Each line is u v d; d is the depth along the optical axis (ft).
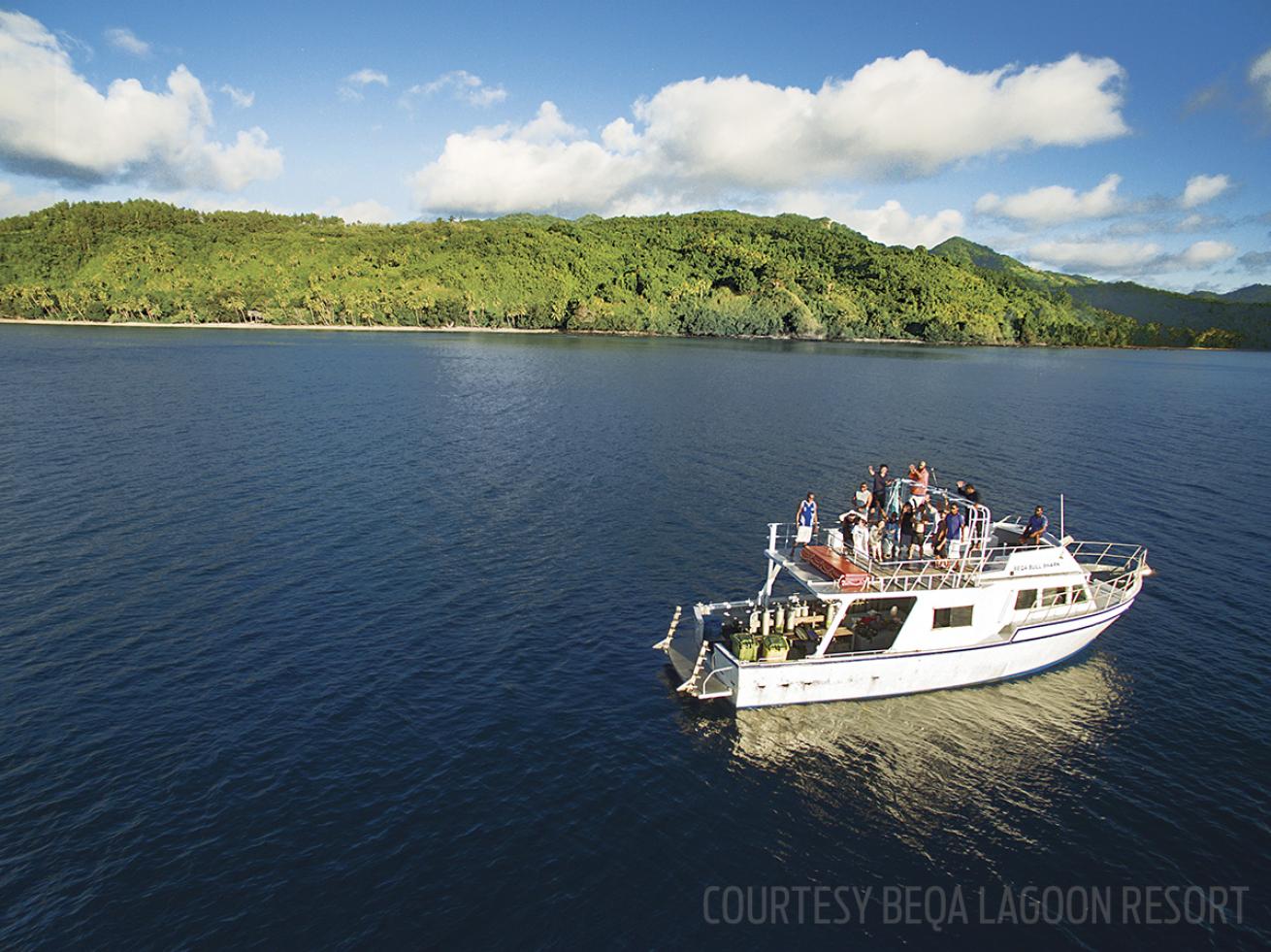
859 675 88.02
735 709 86.63
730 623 95.96
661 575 124.26
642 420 277.64
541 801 69.92
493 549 133.59
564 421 270.46
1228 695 91.97
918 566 92.79
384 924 55.47
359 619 104.99
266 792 69.21
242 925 54.80
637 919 57.21
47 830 63.16
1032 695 91.50
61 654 92.68
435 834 64.95
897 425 283.59
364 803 68.39
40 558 122.83
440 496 165.48
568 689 89.56
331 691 86.63
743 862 63.77
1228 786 75.10
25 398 280.72
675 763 76.69
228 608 106.83
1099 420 316.60
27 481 165.89
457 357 545.03
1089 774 76.84
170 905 56.24
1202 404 397.80
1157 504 176.86
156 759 73.20
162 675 88.53
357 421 255.50
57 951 51.98
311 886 58.65
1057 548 96.17
